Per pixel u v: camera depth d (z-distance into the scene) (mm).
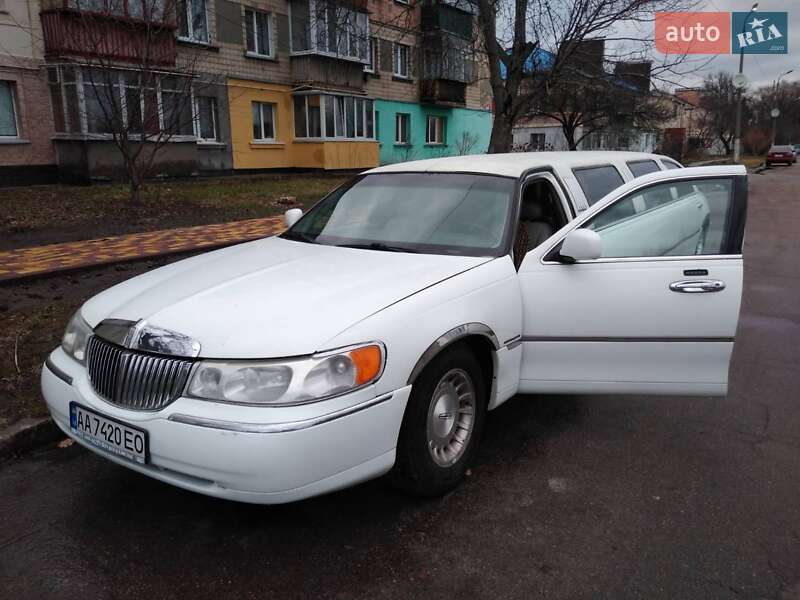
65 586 2541
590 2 12367
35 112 16547
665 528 2926
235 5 20719
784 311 6746
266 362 2516
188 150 18984
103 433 2760
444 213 3855
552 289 3486
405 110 28719
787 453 3648
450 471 3160
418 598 2480
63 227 10609
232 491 2488
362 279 3105
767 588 2521
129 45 15117
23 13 15938
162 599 2477
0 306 5984
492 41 13711
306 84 22766
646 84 14766
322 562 2691
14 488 3275
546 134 40000
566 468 3486
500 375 3391
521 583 2562
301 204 14680
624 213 3639
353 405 2582
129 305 2990
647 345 3473
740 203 3436
